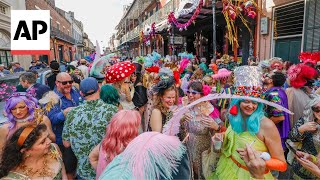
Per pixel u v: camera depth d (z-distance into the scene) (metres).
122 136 1.72
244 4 7.95
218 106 3.37
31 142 1.65
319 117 2.05
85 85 2.41
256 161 1.56
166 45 22.34
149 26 17.81
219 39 13.49
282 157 1.83
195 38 15.62
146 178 0.87
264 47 9.42
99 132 2.33
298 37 7.92
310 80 3.27
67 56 39.38
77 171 2.43
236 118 1.93
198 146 2.54
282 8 8.51
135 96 3.90
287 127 3.09
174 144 0.99
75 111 2.40
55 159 1.89
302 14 7.71
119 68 3.82
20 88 4.24
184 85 4.29
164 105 2.44
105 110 2.39
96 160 2.16
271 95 3.05
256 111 1.88
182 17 11.51
